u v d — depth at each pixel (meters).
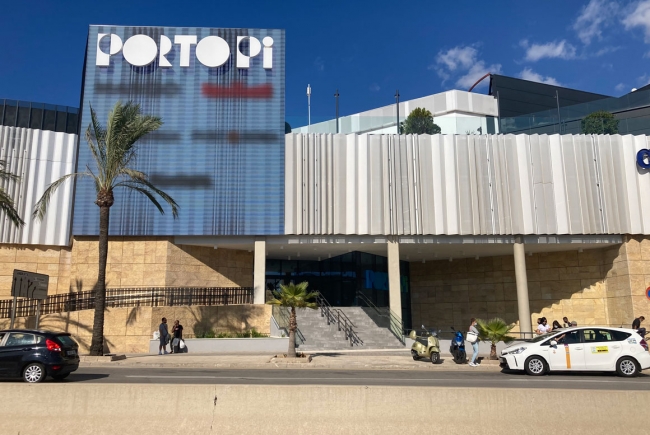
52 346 12.69
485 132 43.72
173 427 7.06
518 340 26.22
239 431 7.03
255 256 28.92
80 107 33.69
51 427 7.12
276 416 7.09
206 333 25.84
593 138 30.78
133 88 29.80
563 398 7.11
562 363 15.27
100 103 29.53
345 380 13.41
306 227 28.94
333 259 35.12
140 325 24.41
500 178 30.19
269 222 28.86
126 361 19.42
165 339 23.03
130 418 7.13
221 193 29.08
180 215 28.75
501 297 34.78
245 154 29.52
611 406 7.07
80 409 7.20
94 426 7.11
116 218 28.53
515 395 7.12
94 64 29.95
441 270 37.44
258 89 30.27
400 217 29.38
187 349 24.08
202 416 7.11
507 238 29.92
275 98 30.20
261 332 27.25
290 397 7.18
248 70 30.47
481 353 25.86
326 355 22.17
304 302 19.92
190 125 29.64
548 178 30.20
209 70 30.31
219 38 30.72
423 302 37.72
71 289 28.09
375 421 7.05
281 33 31.12
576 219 29.78
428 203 29.67
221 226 28.73
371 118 43.59
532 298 33.84
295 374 15.22
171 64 30.23
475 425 7.01
